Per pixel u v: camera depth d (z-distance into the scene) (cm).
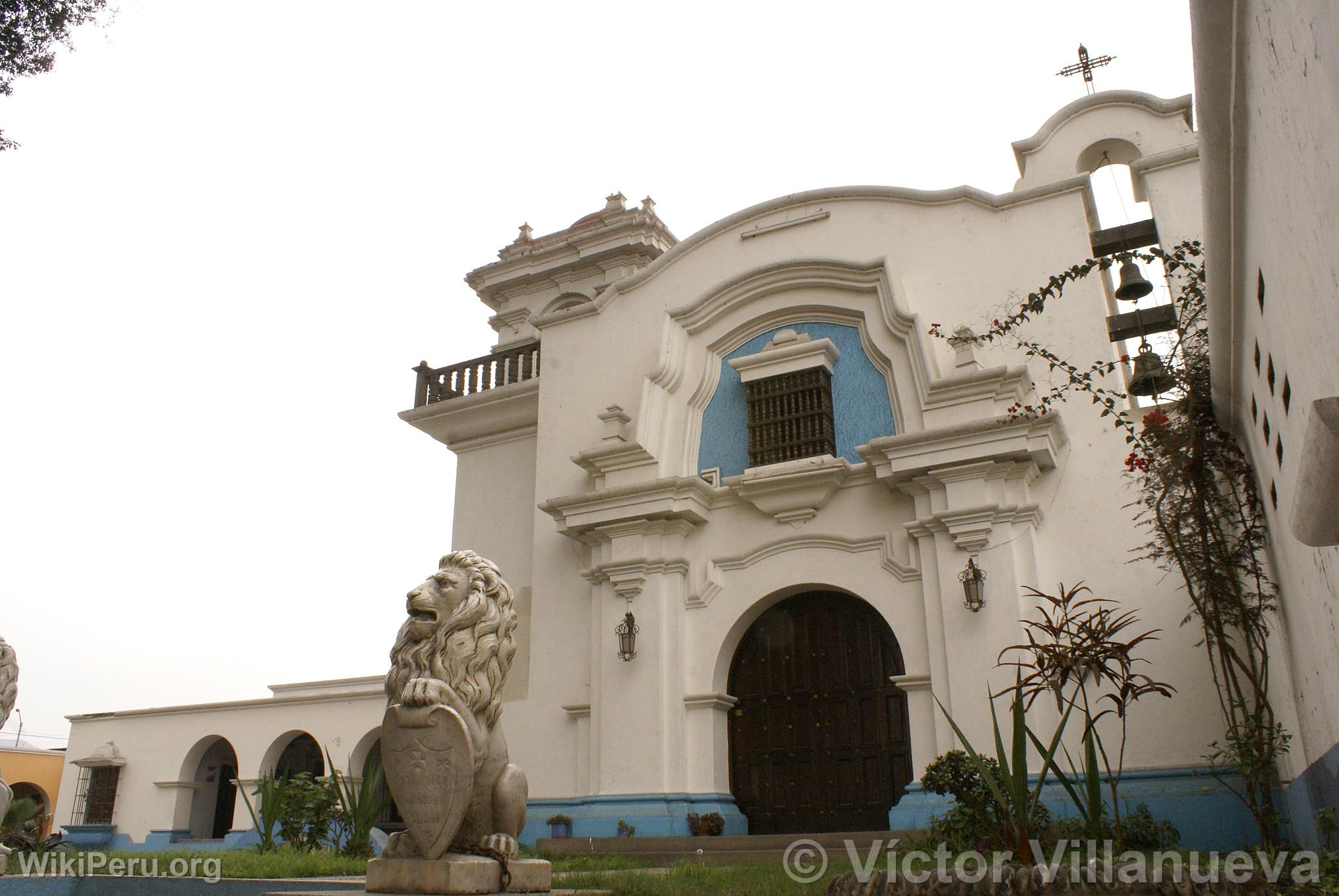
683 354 1307
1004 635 998
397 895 455
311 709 1862
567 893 503
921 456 1067
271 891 551
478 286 2147
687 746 1134
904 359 1166
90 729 2088
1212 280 627
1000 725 973
